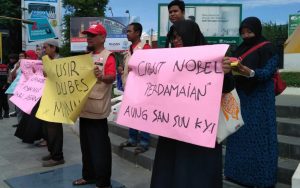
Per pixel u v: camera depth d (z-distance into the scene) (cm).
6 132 874
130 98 333
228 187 434
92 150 456
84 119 458
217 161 308
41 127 699
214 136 277
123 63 573
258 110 397
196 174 306
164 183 322
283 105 618
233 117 302
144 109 321
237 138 413
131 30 548
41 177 537
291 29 1694
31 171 571
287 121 561
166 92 308
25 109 606
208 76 287
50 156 612
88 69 428
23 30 2958
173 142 321
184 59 301
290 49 1258
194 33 311
